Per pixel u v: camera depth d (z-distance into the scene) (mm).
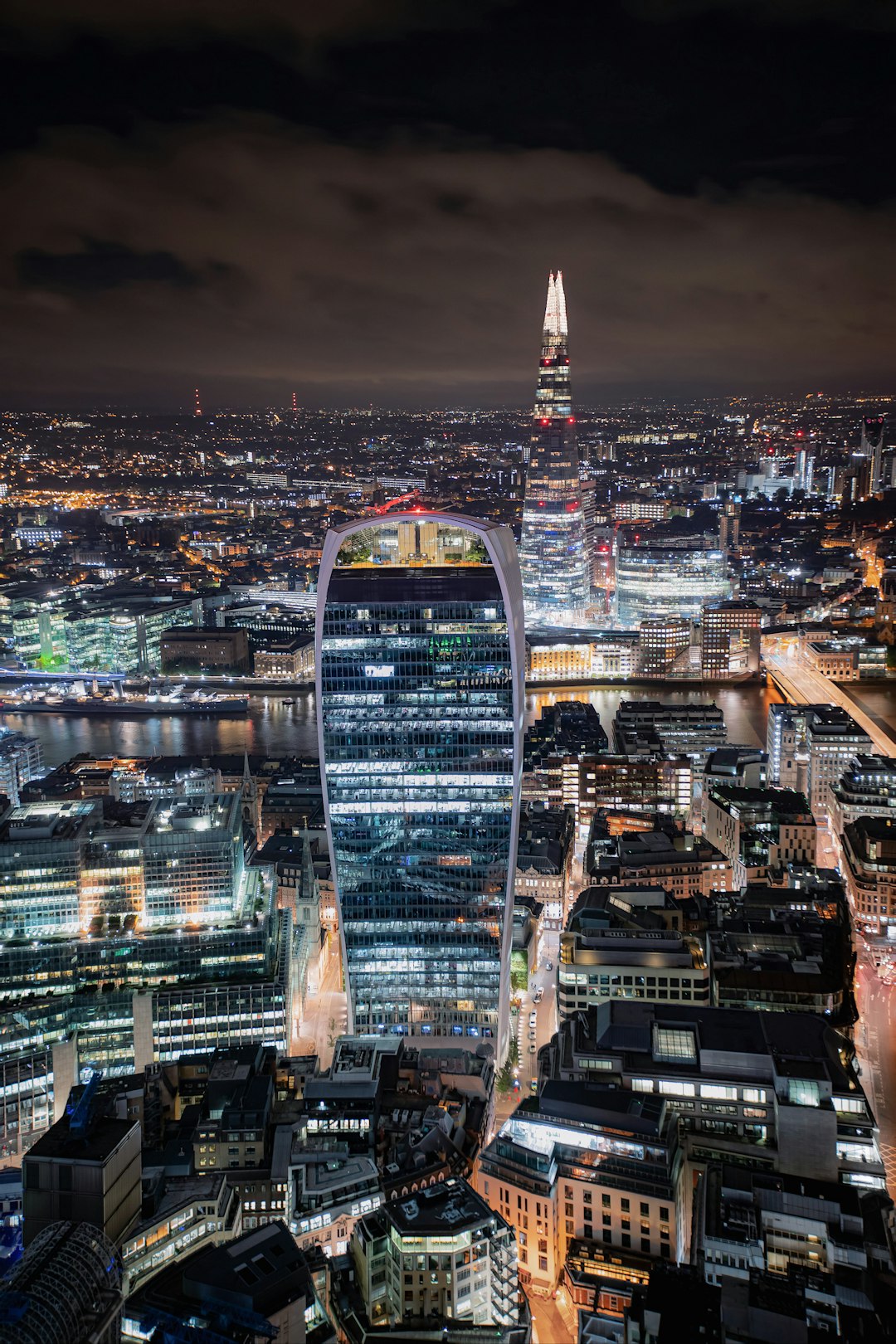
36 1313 169000
